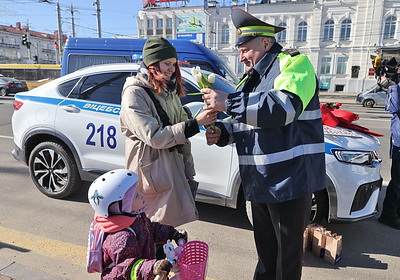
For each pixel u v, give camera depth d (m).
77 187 3.86
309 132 1.82
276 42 1.83
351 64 29.20
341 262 2.74
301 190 1.76
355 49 28.73
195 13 33.09
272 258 2.16
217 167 3.14
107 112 3.49
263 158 1.77
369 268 2.66
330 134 2.98
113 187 1.56
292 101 1.57
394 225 3.32
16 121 4.02
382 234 3.21
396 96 3.14
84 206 3.78
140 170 2.03
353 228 3.32
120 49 7.65
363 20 28.06
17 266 2.57
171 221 2.08
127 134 2.05
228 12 31.73
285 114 1.56
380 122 10.69
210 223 3.43
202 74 1.83
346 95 26.97
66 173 3.83
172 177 2.05
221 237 3.14
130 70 3.56
